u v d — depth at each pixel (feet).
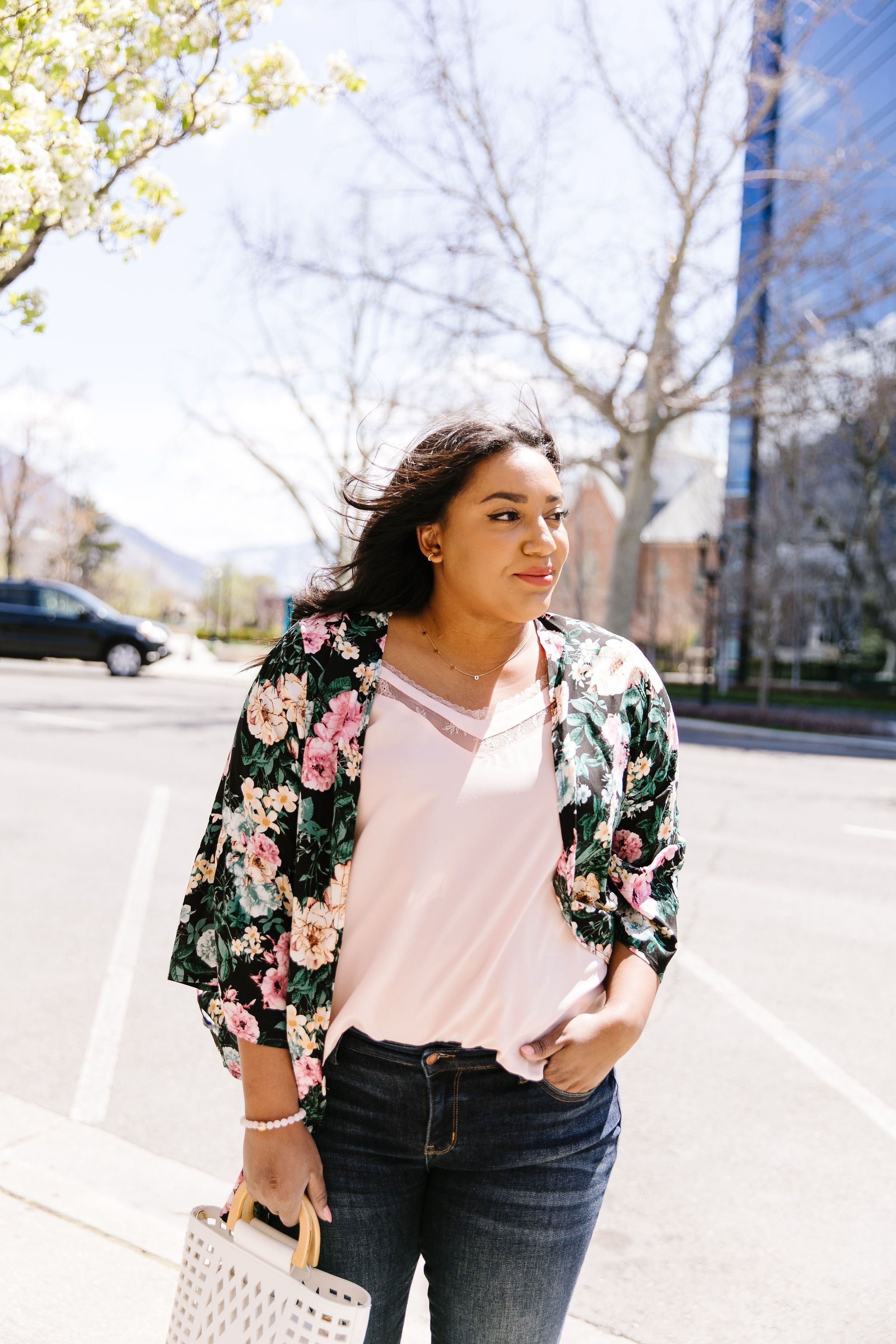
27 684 57.72
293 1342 4.01
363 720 4.39
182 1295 4.40
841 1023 13.84
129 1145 10.11
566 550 4.69
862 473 91.50
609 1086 4.92
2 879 19.25
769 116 60.75
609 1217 9.39
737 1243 9.02
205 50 8.36
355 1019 4.42
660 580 155.94
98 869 20.17
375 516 4.79
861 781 36.96
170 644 90.68
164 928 16.85
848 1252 8.92
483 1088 4.50
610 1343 7.73
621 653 4.86
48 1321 7.22
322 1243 4.44
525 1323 4.60
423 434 4.77
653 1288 8.40
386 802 4.34
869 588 103.60
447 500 4.59
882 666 113.19
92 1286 7.62
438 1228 4.62
